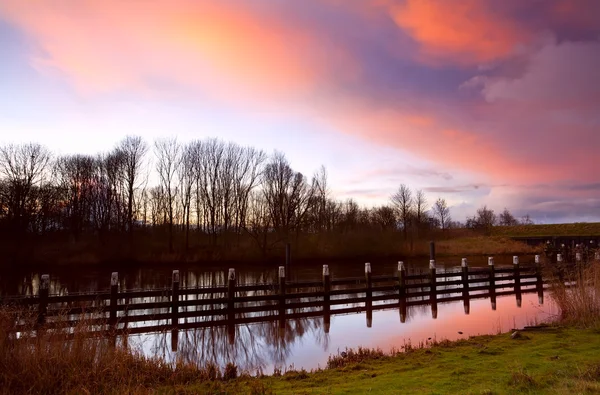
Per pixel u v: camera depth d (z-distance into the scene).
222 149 55.69
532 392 6.15
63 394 7.62
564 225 82.44
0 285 30.05
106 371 8.57
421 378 8.01
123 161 52.03
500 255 55.66
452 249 58.91
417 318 18.53
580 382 6.36
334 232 56.28
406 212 64.88
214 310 19.06
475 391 6.55
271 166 54.81
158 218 54.34
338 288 28.12
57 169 51.66
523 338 11.78
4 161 45.47
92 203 53.31
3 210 43.91
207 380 8.98
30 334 8.88
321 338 14.92
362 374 8.95
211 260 46.59
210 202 54.94
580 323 13.27
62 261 42.22
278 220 52.59
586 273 15.19
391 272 37.75
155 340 15.15
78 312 16.45
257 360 12.09
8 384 7.62
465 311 20.19
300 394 7.34
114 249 44.75
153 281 32.06
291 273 37.88
